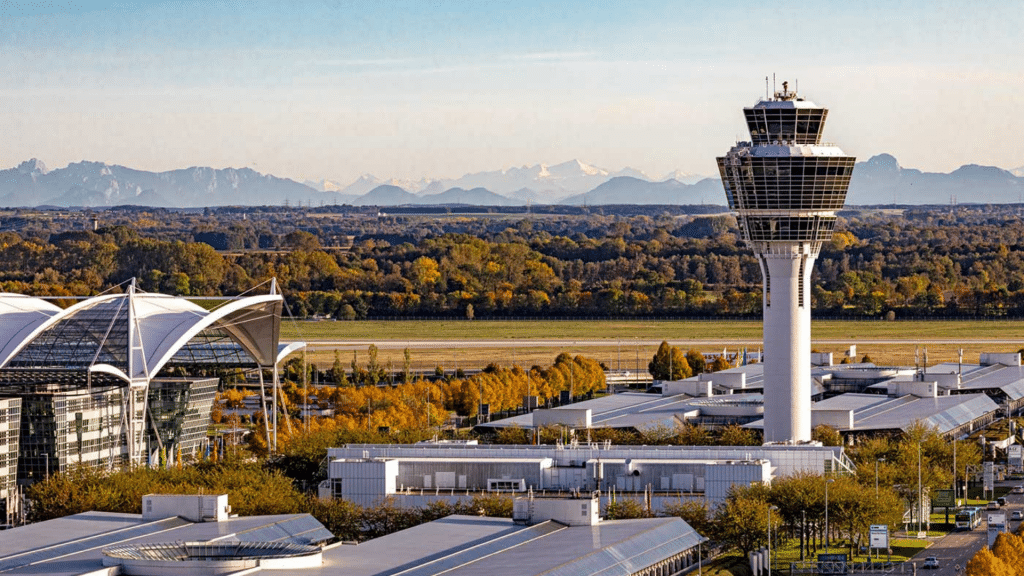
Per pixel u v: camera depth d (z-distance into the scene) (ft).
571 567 492.13
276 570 479.41
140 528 555.69
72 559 497.46
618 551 525.34
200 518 576.20
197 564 470.80
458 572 483.51
